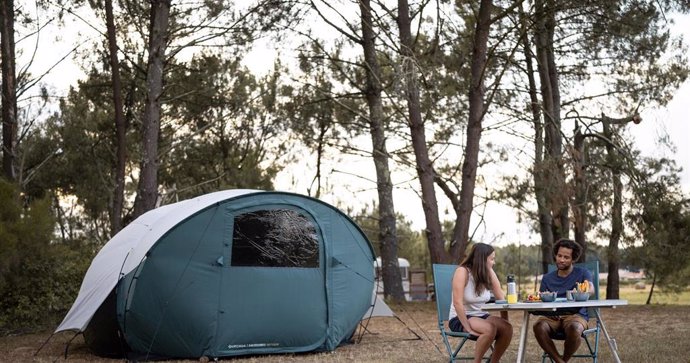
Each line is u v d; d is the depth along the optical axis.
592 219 17.48
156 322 8.29
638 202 16.80
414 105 15.77
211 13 15.76
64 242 20.66
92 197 22.39
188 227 8.39
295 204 9.06
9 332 12.30
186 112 21.41
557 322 6.40
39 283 12.79
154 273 8.24
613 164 17.41
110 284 8.33
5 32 16.17
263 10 15.77
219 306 8.41
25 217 11.84
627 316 14.06
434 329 11.87
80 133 21.06
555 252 6.58
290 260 8.92
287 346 8.83
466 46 17.55
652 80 17.84
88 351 9.66
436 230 15.70
